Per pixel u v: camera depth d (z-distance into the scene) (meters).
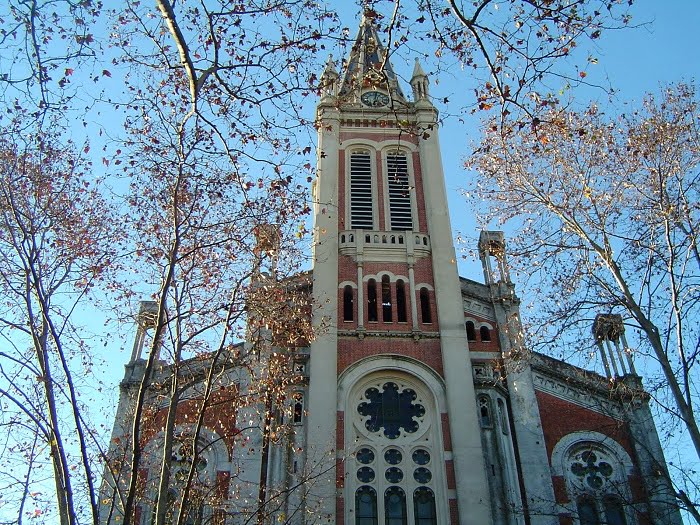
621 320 20.75
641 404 28.92
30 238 19.00
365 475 27.67
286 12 17.39
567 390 30.27
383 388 30.34
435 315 32.75
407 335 31.81
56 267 20.20
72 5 15.06
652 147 21.52
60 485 16.25
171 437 17.83
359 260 34.34
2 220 20.06
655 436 28.42
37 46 14.95
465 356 30.80
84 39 15.41
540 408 29.73
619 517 26.69
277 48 17.55
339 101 22.06
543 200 23.02
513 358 26.44
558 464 28.02
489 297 33.62
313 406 28.78
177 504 24.56
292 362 29.69
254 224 21.47
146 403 26.84
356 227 36.31
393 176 38.69
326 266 33.91
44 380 16.88
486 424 29.05
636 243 20.94
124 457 20.94
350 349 31.22
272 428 26.58
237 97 17.47
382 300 33.22
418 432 28.95
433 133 40.66
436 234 35.59
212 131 18.56
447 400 29.48
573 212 22.31
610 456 28.39
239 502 25.70
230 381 25.48
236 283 21.80
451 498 26.81
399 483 27.52
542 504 26.59
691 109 21.80
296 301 28.05
